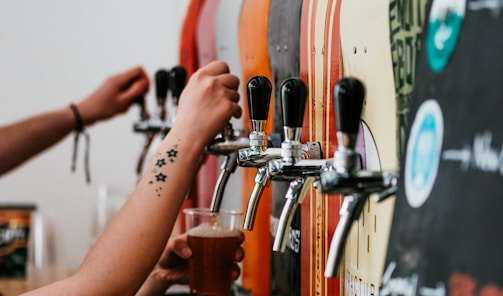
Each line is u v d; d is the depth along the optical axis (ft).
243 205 6.07
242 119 6.08
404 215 2.85
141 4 12.28
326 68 4.34
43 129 8.11
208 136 4.53
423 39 2.89
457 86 2.61
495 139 2.39
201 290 5.26
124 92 8.47
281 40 5.17
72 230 12.17
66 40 12.27
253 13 5.79
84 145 12.17
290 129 3.63
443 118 2.67
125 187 12.22
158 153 4.50
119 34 12.30
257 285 5.86
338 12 4.17
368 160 3.86
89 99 8.32
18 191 12.09
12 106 12.23
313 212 4.60
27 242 10.52
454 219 2.53
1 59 12.17
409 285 2.74
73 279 4.30
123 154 12.21
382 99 3.65
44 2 12.20
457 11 2.66
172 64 12.36
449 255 2.54
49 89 12.28
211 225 5.33
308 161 3.62
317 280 4.54
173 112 5.90
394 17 3.50
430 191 2.68
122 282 4.29
